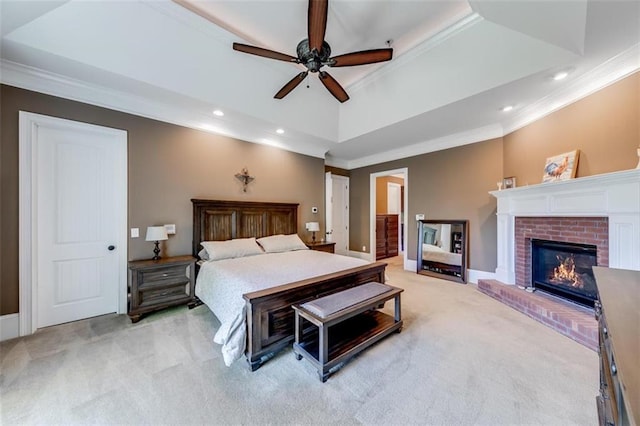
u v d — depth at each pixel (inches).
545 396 62.9
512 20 86.7
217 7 95.0
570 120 110.4
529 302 111.0
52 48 85.6
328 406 60.7
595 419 55.9
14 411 58.8
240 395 64.4
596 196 94.4
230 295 86.9
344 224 253.0
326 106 165.0
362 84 147.2
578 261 106.4
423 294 143.2
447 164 179.6
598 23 74.1
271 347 79.2
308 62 94.4
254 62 121.0
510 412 58.2
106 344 88.4
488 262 160.4
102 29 89.2
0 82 91.9
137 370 74.0
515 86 108.4
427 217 191.9
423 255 192.5
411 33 110.0
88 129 109.2
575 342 88.4
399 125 154.6
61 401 61.9
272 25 104.5
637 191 81.8
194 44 105.2
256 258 133.2
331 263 120.4
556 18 78.0
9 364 76.5
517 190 129.6
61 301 105.4
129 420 56.6
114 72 98.1
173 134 132.7
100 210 114.2
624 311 34.3
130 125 119.7
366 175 239.1
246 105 135.2
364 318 100.8
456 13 98.9
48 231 102.9
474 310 118.7
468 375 71.4
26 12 72.8
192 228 139.3
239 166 158.6
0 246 92.2
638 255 81.7
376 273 118.3
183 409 59.8
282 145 180.4
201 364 77.3
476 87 113.5
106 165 115.8
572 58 90.4
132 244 119.6
